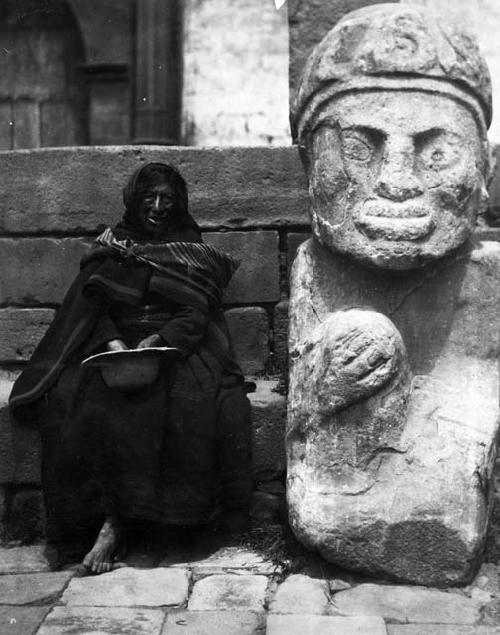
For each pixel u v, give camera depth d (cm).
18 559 410
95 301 418
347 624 323
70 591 361
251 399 442
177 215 440
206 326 420
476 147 386
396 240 369
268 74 711
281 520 428
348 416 366
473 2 595
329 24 548
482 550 365
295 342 393
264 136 711
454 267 390
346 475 367
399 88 377
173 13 721
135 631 323
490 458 370
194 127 716
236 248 486
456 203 377
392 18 382
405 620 332
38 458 438
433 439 368
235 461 412
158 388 398
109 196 491
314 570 372
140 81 727
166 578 372
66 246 491
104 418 395
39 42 784
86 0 771
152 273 418
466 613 336
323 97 387
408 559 359
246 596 354
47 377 420
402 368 369
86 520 400
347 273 394
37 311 488
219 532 418
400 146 372
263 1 706
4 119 795
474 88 384
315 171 391
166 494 398
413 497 358
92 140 774
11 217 493
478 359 387
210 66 715
